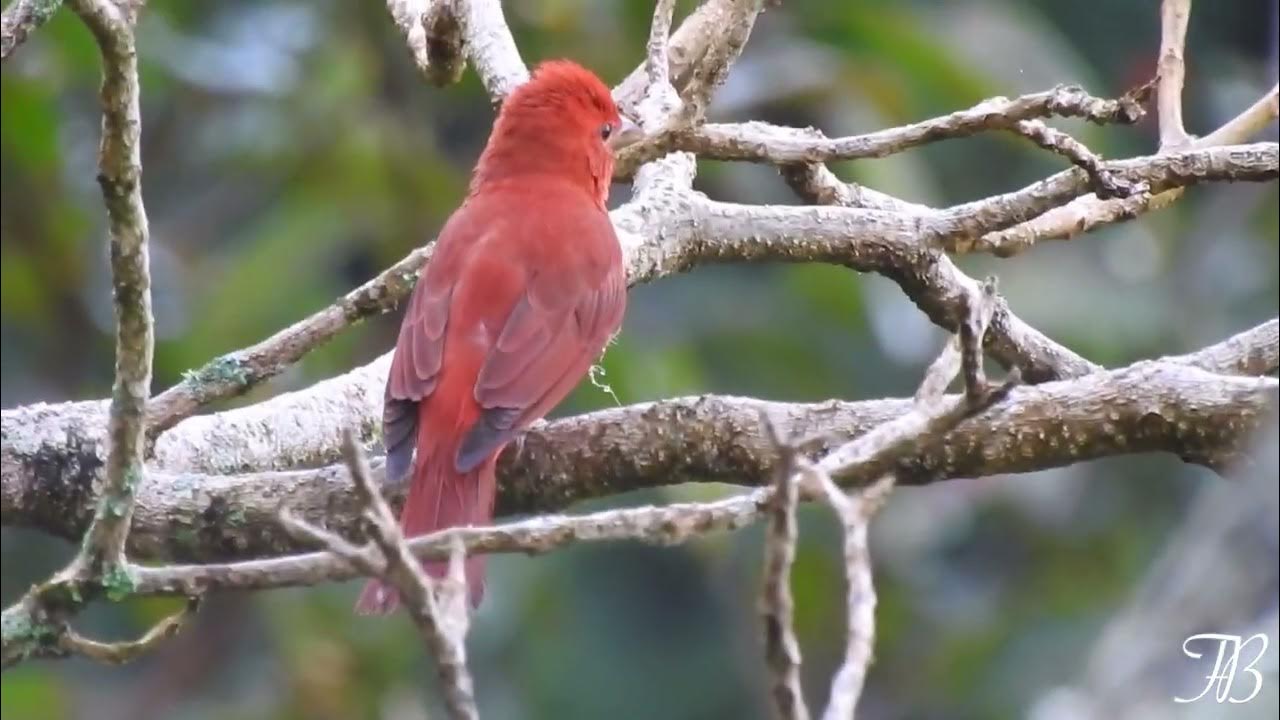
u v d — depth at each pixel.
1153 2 15.75
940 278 8.70
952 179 13.89
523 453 7.46
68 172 12.63
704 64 7.76
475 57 9.44
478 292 8.43
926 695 13.04
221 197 13.40
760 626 4.70
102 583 5.46
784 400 13.02
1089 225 8.66
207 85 12.80
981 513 13.53
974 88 12.74
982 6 13.72
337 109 12.70
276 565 5.40
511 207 8.88
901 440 5.61
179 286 12.93
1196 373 6.82
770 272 13.48
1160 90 8.15
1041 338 8.73
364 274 12.88
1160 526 13.37
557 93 9.28
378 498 4.66
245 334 11.83
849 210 8.76
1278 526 6.22
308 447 8.03
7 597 12.37
